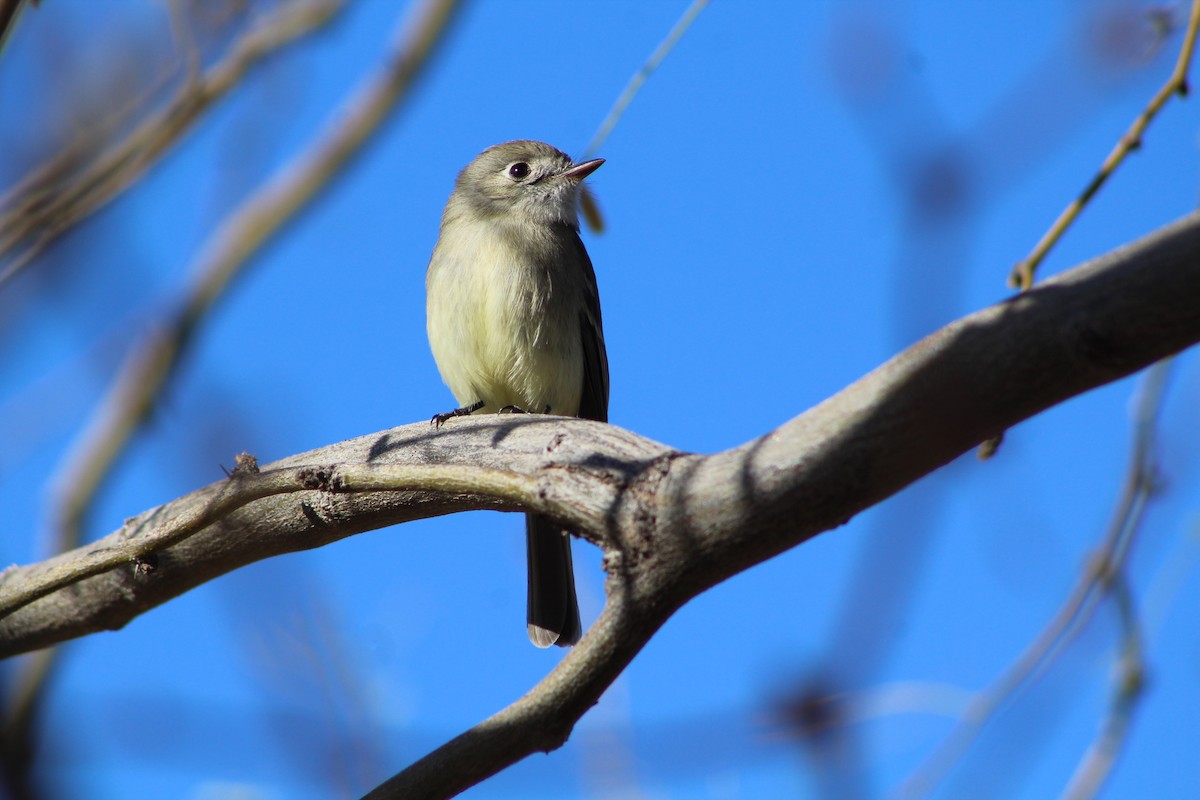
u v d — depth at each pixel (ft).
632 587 18.20
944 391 15.89
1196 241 14.42
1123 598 23.29
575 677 18.16
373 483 19.86
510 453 22.41
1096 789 22.90
